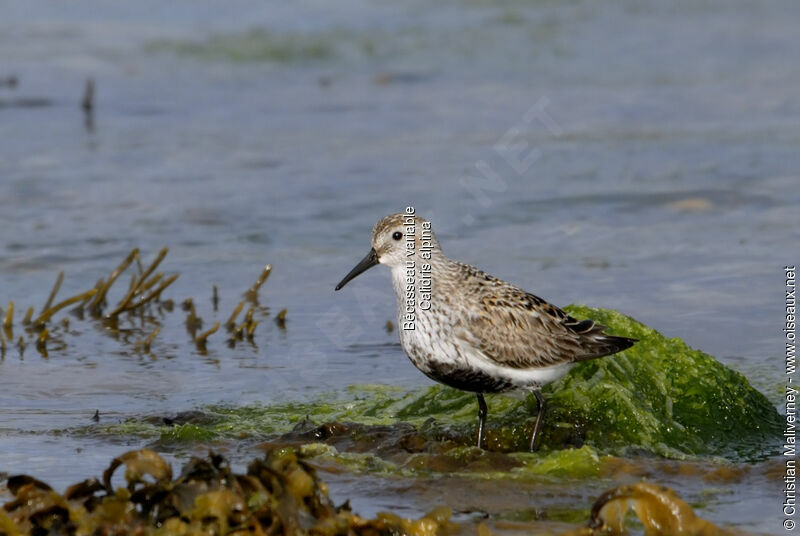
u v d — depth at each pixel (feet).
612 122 75.72
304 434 31.91
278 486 22.40
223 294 47.47
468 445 30.89
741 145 69.62
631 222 56.13
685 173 64.13
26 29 92.94
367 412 34.40
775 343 39.93
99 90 81.82
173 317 45.06
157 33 93.30
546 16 103.09
